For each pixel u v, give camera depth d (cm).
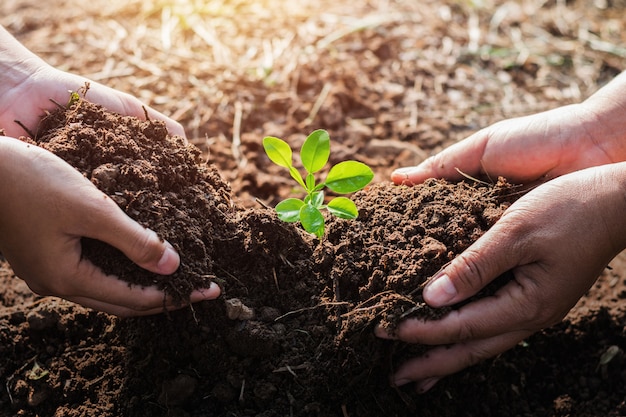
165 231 44
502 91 77
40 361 50
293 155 67
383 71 77
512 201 50
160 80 73
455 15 91
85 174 44
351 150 67
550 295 45
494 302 45
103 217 41
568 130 51
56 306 51
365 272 47
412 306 45
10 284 55
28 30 82
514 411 52
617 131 51
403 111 73
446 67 80
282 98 71
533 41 87
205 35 81
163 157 47
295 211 47
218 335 47
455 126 71
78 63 75
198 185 48
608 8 98
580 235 44
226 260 48
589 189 45
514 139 51
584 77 81
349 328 45
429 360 47
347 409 47
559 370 54
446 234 47
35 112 49
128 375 48
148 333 47
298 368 46
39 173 41
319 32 82
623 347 55
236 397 47
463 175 52
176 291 44
